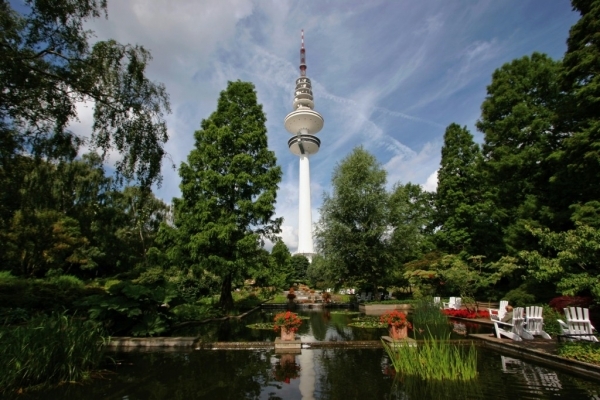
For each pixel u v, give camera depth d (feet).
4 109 31.42
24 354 17.35
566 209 48.24
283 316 29.48
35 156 35.32
